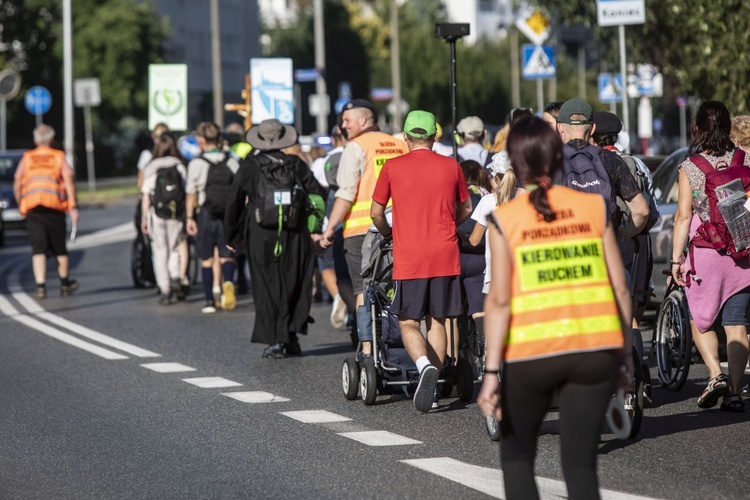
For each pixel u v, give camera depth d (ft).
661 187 115.85
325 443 70.49
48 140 155.02
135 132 575.79
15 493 61.16
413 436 72.08
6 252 228.84
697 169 77.30
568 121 70.69
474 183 86.79
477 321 86.79
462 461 65.46
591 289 45.27
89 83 314.96
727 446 67.72
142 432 74.79
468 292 86.94
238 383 91.71
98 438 73.41
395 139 97.25
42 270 154.10
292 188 102.27
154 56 548.72
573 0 206.28
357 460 66.08
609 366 44.83
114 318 132.67
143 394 87.81
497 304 45.16
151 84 195.93
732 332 77.51
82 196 392.47
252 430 74.64
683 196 77.82
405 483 60.95
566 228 45.68
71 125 305.94
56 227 154.40
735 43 152.15
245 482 61.98
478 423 75.46
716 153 77.66
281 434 73.31
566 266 45.29
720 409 78.48
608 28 205.26
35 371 99.04
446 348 79.92
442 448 68.74
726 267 76.95
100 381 93.71
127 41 533.96
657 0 188.75
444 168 78.13
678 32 187.21
